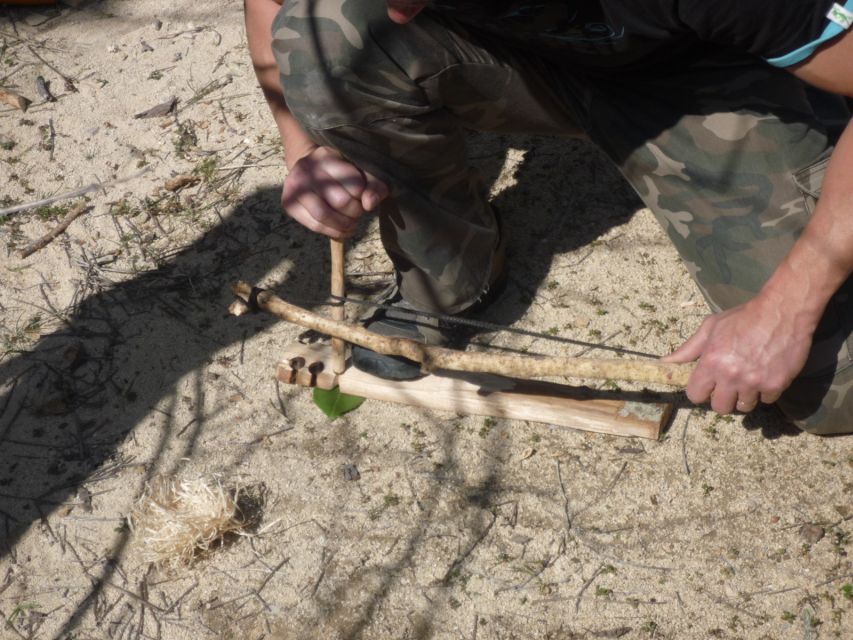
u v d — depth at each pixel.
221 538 1.10
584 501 1.10
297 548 1.09
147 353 1.29
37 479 1.17
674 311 1.28
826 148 1.00
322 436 1.19
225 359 1.28
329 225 1.07
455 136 1.10
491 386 1.18
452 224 1.13
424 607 1.03
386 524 1.10
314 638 1.01
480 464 1.15
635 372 0.99
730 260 1.05
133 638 1.02
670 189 1.07
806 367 1.03
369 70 0.99
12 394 1.26
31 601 1.06
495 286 1.29
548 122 1.15
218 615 1.04
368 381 1.20
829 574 1.02
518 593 1.03
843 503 1.07
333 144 1.05
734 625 0.99
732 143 1.02
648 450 1.14
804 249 0.90
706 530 1.07
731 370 0.93
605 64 1.03
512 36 1.02
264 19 1.13
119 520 1.12
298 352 1.25
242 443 1.19
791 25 0.83
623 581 1.03
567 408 1.16
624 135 1.08
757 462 1.12
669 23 0.89
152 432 1.21
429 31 1.00
